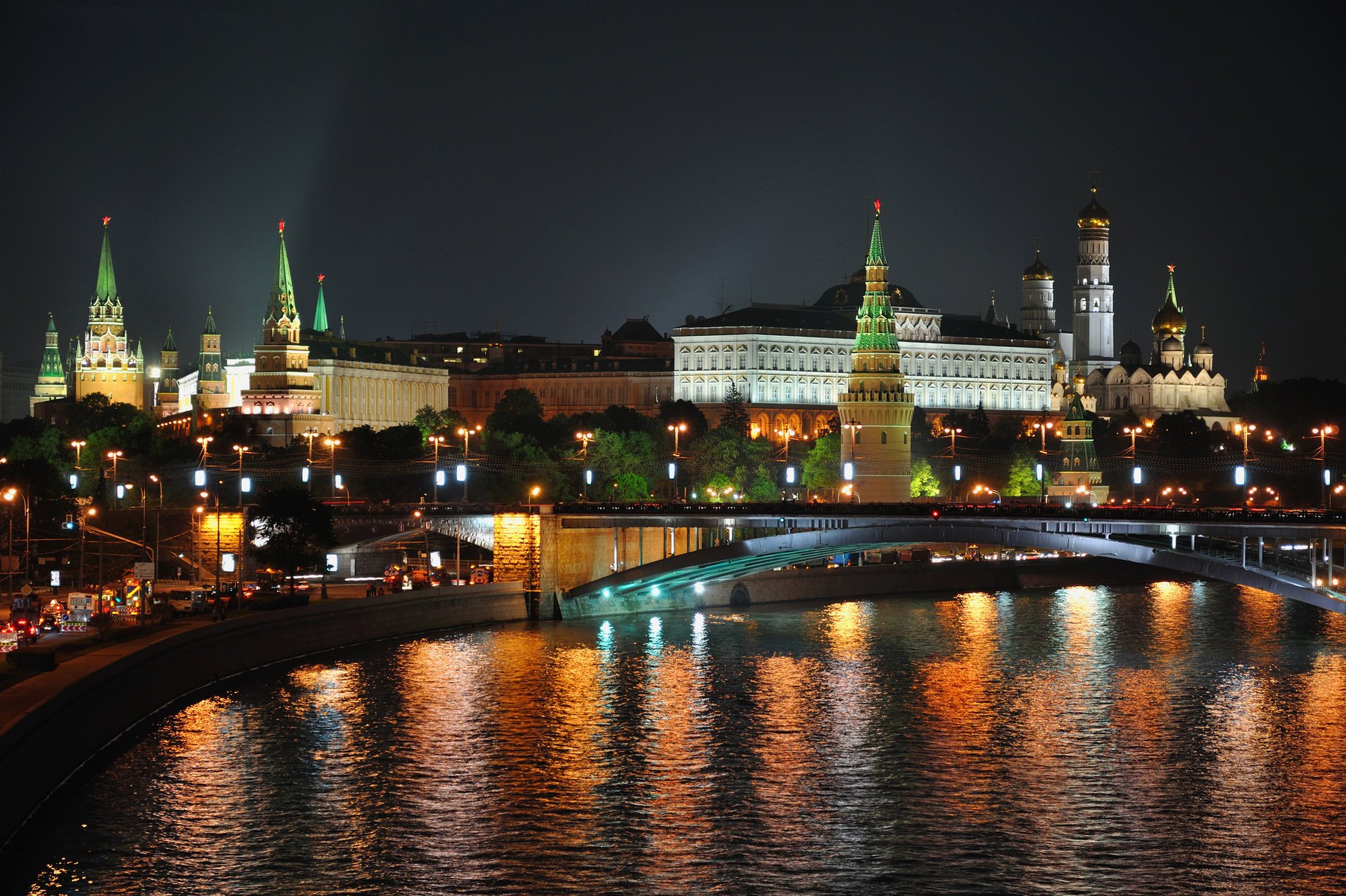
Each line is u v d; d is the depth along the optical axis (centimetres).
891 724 17788
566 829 14175
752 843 13875
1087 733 17362
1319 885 13025
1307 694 19375
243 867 13200
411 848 13675
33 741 14138
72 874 12962
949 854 13638
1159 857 13575
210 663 19150
